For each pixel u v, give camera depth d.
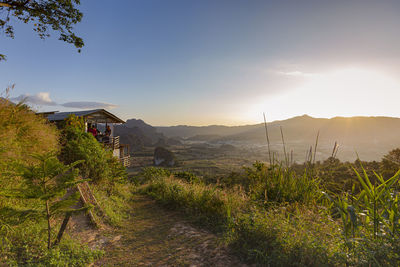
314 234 3.40
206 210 6.62
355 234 2.94
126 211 8.08
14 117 6.24
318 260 2.82
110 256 4.24
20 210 3.66
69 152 9.23
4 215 3.50
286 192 5.29
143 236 5.39
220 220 5.69
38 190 3.89
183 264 3.68
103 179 9.87
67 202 4.03
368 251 2.52
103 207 7.07
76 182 4.17
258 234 3.94
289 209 4.66
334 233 3.31
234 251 3.84
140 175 21.72
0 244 3.42
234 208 5.82
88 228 5.48
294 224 3.77
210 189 7.85
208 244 4.40
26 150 5.93
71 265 3.64
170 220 6.74
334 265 2.68
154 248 4.58
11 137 5.43
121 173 11.09
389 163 6.12
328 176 4.75
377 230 2.82
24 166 3.87
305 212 4.14
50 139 7.70
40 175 3.88
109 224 6.11
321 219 3.80
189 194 8.38
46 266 3.37
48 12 9.90
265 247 3.58
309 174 5.17
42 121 8.35
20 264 3.28
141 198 11.39
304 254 3.01
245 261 3.51
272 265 3.20
